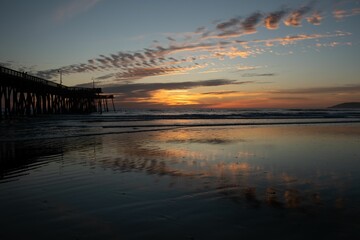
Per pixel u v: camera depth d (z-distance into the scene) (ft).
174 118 137.39
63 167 27.89
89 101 237.86
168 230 13.23
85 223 14.06
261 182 21.75
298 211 15.49
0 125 85.35
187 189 19.95
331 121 105.50
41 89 138.72
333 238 12.32
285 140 49.60
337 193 18.76
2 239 12.34
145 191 19.49
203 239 12.34
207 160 31.24
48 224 13.96
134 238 12.44
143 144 45.32
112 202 17.22
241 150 38.47
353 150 37.81
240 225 13.73
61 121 111.65
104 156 34.14
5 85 102.53
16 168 27.50
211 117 141.49
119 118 138.92
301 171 25.52
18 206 16.61
